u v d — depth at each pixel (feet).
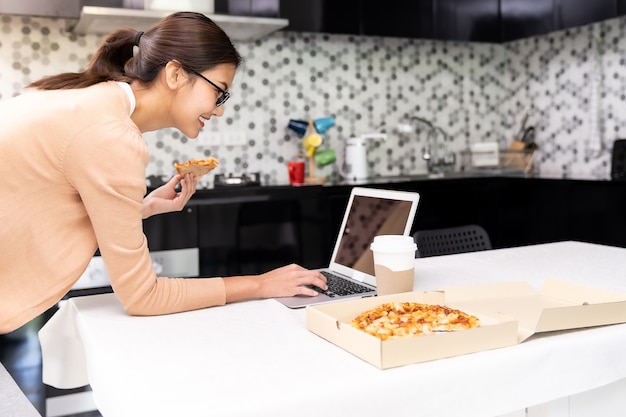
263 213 11.02
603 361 3.72
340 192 11.59
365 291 5.13
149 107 4.70
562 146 14.26
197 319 4.37
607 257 6.37
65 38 11.48
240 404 2.89
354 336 3.48
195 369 3.37
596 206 11.32
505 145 15.56
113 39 4.85
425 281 5.41
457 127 15.11
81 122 4.12
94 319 4.43
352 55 13.84
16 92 11.24
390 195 5.67
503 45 15.44
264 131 13.08
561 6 12.54
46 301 4.40
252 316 4.42
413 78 14.52
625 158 12.34
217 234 10.71
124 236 4.23
